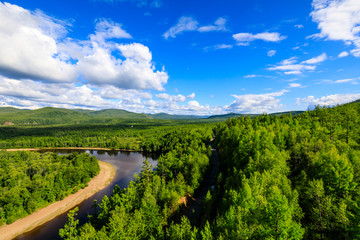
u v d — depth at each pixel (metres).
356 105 126.00
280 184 40.12
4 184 86.62
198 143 145.00
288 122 117.31
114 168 147.12
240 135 90.56
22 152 146.88
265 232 26.67
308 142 67.69
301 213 34.41
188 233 40.28
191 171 82.50
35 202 80.06
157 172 98.69
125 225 47.84
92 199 92.69
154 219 54.50
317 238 31.00
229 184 59.41
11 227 69.69
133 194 66.06
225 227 35.38
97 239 43.50
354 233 26.66
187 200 73.00
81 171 108.81
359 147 61.94
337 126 83.88
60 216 77.69
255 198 37.28
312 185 36.69
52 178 94.31
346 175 39.38
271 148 66.25
